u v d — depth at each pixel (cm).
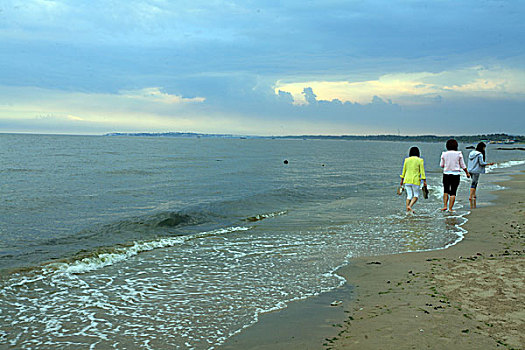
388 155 6775
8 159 3644
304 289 557
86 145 8606
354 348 365
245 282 595
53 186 1792
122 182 2006
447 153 1192
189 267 677
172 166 3181
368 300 496
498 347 350
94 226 1011
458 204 1341
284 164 3941
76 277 617
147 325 443
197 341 403
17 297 526
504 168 3400
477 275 558
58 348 389
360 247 796
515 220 1016
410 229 955
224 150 7812
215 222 1094
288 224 1061
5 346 391
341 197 1614
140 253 771
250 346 388
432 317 421
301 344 385
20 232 938
